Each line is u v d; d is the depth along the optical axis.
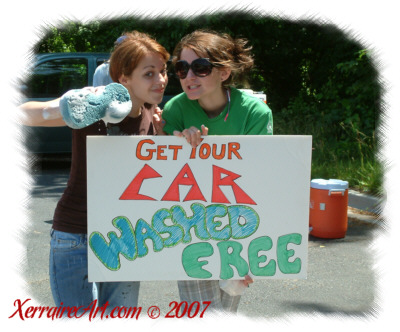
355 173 6.52
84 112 1.80
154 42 2.09
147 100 2.10
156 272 2.13
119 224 2.10
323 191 4.73
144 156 2.09
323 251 4.44
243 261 2.17
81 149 2.10
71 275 2.10
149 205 2.11
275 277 2.17
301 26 9.50
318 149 7.70
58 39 10.77
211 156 2.12
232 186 2.13
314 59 9.95
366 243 4.62
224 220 2.14
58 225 2.09
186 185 2.12
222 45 2.15
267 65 10.41
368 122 7.73
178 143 2.10
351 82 8.66
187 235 2.14
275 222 2.16
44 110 1.89
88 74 7.75
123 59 2.04
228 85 2.28
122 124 2.16
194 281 2.25
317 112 9.02
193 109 2.29
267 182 2.14
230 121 2.24
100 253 2.10
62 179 7.51
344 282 3.74
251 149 2.12
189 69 2.12
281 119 9.35
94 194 2.07
